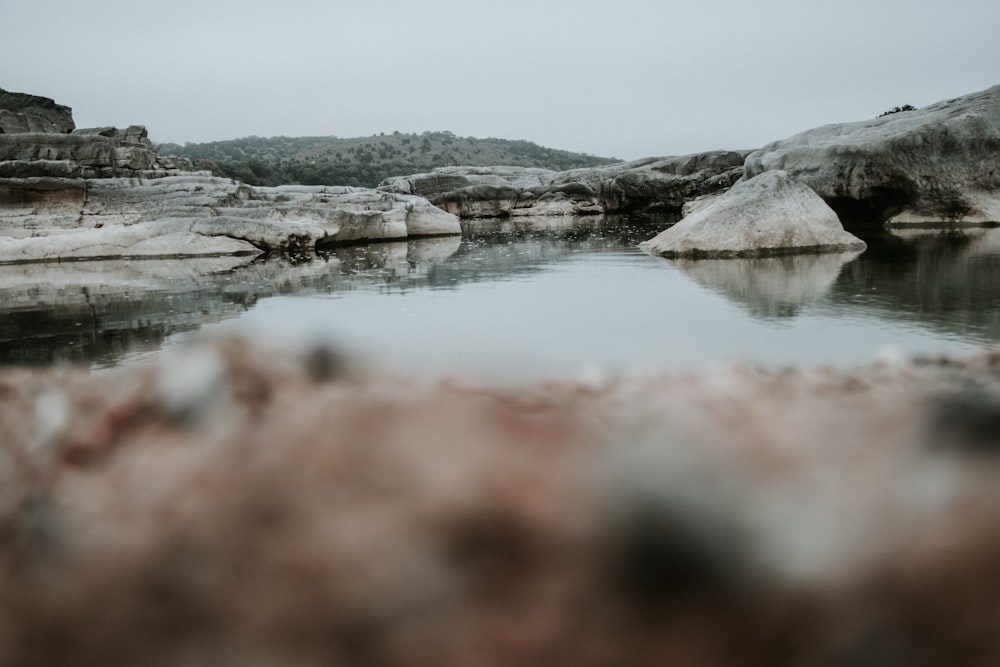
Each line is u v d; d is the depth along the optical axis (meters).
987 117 15.96
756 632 1.22
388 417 2.06
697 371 3.59
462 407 2.19
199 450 1.92
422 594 1.32
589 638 1.22
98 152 18.61
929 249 11.68
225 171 68.38
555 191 37.69
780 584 1.29
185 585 1.42
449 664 1.19
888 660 1.17
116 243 15.35
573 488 1.55
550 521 1.46
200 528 1.57
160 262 14.42
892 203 17.17
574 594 1.30
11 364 5.14
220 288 9.83
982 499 1.43
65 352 5.59
